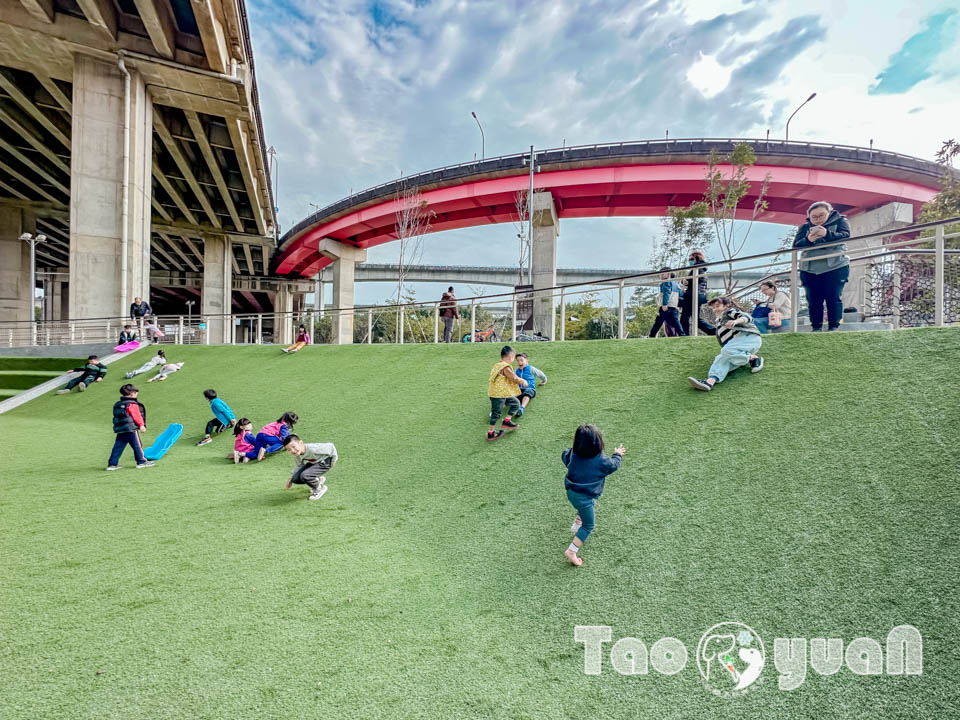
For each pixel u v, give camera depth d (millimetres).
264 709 2061
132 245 17406
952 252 5703
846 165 23047
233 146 23141
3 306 28406
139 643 2459
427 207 29547
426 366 8688
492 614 2770
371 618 2730
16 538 3766
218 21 16219
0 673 2203
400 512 4344
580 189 26297
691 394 4957
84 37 16188
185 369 12000
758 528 3051
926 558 2516
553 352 7555
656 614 2621
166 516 4320
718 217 20953
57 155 23391
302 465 4871
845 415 3812
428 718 2037
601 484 3170
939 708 1897
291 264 46375
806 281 6062
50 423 9430
